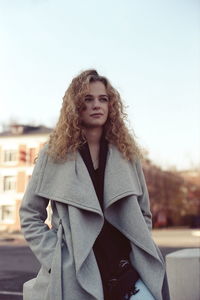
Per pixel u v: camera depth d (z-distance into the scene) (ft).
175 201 200.23
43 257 6.94
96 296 6.46
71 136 7.27
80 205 6.84
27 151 175.73
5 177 177.88
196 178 204.74
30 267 39.50
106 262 6.90
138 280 7.00
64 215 7.03
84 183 7.00
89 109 7.55
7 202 175.11
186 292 17.58
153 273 6.99
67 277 6.63
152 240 7.15
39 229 7.20
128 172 7.31
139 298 6.78
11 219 174.19
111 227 7.13
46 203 7.50
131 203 7.16
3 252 65.82
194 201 201.57
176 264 17.81
